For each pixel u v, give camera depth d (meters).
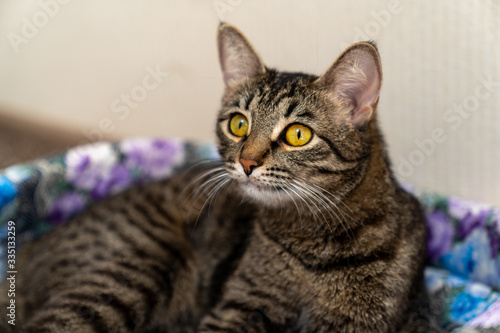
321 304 0.51
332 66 0.50
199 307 0.58
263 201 0.52
